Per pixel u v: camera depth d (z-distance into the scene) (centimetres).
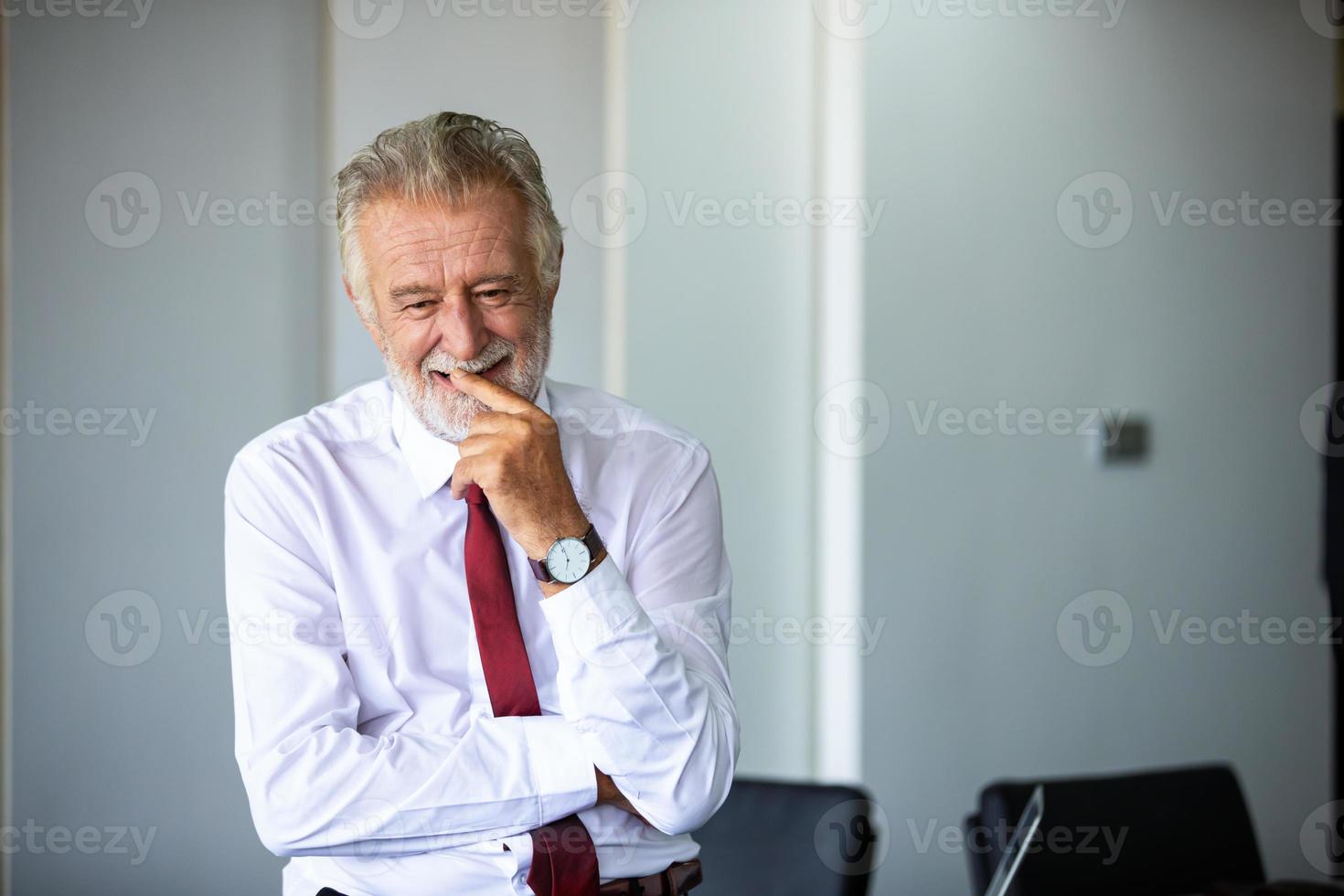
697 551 163
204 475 316
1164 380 369
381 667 153
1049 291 354
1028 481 355
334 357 323
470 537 152
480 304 145
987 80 343
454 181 142
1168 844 227
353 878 151
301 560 152
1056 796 223
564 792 142
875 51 330
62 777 317
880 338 335
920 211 337
